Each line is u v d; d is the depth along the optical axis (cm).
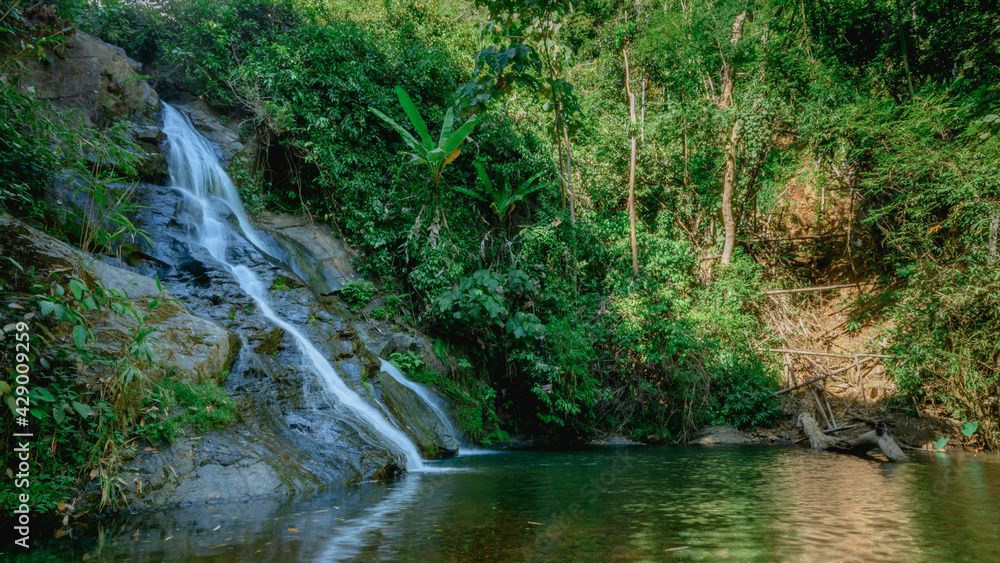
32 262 516
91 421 468
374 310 1086
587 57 2069
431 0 1812
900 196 1248
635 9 1983
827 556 332
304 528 399
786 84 1468
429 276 1123
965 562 319
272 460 556
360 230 1173
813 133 1397
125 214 873
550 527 402
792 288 1565
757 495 535
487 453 927
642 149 1575
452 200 1283
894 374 1138
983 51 1093
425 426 857
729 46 1552
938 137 1214
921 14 1309
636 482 616
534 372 1077
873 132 1270
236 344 698
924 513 452
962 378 990
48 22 996
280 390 682
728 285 1421
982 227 1038
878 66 1390
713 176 1602
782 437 1154
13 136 689
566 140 1333
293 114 1201
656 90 1814
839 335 1437
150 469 483
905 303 1123
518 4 884
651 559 326
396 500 503
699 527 405
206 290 799
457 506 479
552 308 1179
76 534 382
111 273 648
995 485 591
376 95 1266
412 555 334
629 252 1405
